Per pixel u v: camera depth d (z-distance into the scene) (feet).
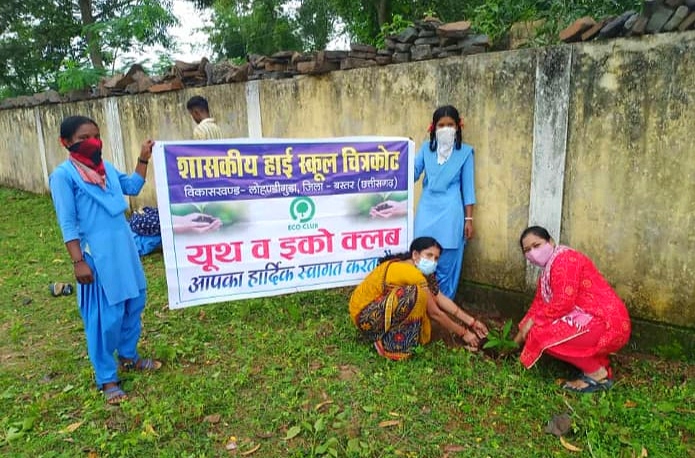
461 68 14.61
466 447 9.33
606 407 10.05
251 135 22.09
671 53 11.02
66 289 17.94
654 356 12.34
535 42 16.03
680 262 11.66
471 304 15.97
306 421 10.07
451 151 14.08
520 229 14.32
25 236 26.32
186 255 13.37
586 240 13.03
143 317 15.57
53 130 36.32
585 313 10.93
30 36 62.54
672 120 11.22
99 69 41.29
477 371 11.83
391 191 14.76
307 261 14.44
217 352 13.15
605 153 12.33
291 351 12.90
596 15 16.93
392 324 12.38
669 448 9.13
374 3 39.29
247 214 13.70
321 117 18.84
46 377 12.28
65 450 9.55
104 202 10.62
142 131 28.12
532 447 9.29
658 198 11.70
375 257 15.01
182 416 10.29
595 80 12.19
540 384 11.27
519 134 13.82
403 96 16.12
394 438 9.61
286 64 19.95
